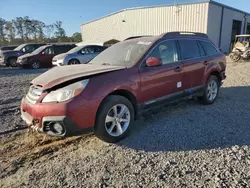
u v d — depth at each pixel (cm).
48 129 312
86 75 329
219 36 2317
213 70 541
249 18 3070
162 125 422
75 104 303
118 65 397
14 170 294
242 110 506
